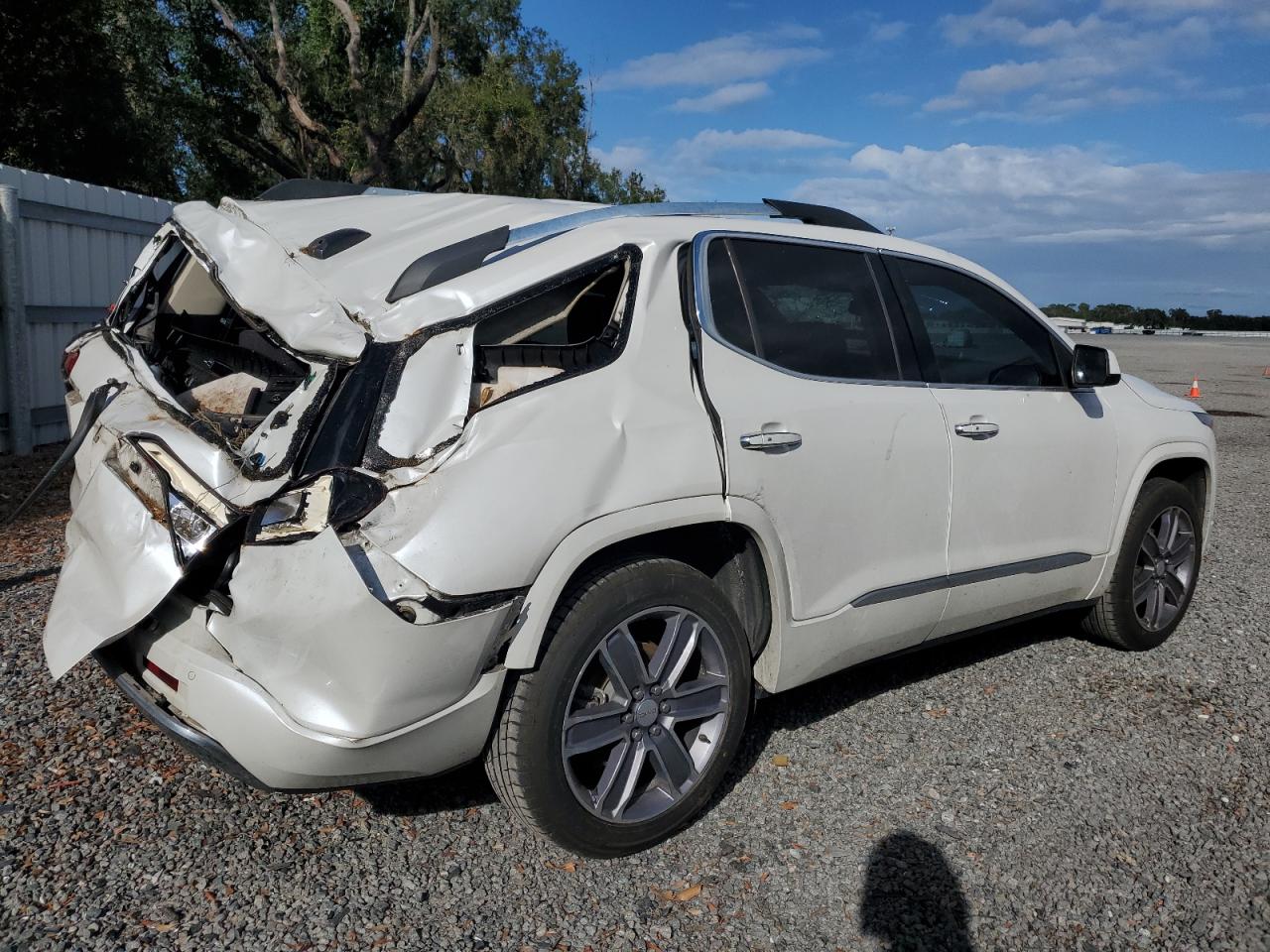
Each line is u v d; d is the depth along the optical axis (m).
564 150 40.22
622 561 2.99
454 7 32.75
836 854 3.12
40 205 8.27
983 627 4.18
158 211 9.85
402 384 2.64
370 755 2.56
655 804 3.09
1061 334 4.48
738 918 2.80
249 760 2.55
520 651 2.71
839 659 3.58
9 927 2.61
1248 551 7.00
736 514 3.11
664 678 3.07
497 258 2.97
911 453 3.64
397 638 2.48
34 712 3.78
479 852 3.06
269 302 2.89
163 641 2.76
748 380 3.27
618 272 3.22
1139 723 4.11
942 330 3.98
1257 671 4.70
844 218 4.02
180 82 31.42
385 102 30.36
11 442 8.16
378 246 3.16
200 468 2.65
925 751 3.81
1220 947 2.74
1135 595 4.77
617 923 2.76
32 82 20.02
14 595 4.95
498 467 2.66
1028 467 4.08
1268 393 20.00
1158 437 4.67
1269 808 3.46
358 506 2.48
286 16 34.25
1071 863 3.11
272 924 2.68
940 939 2.74
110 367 3.32
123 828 3.08
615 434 2.89
